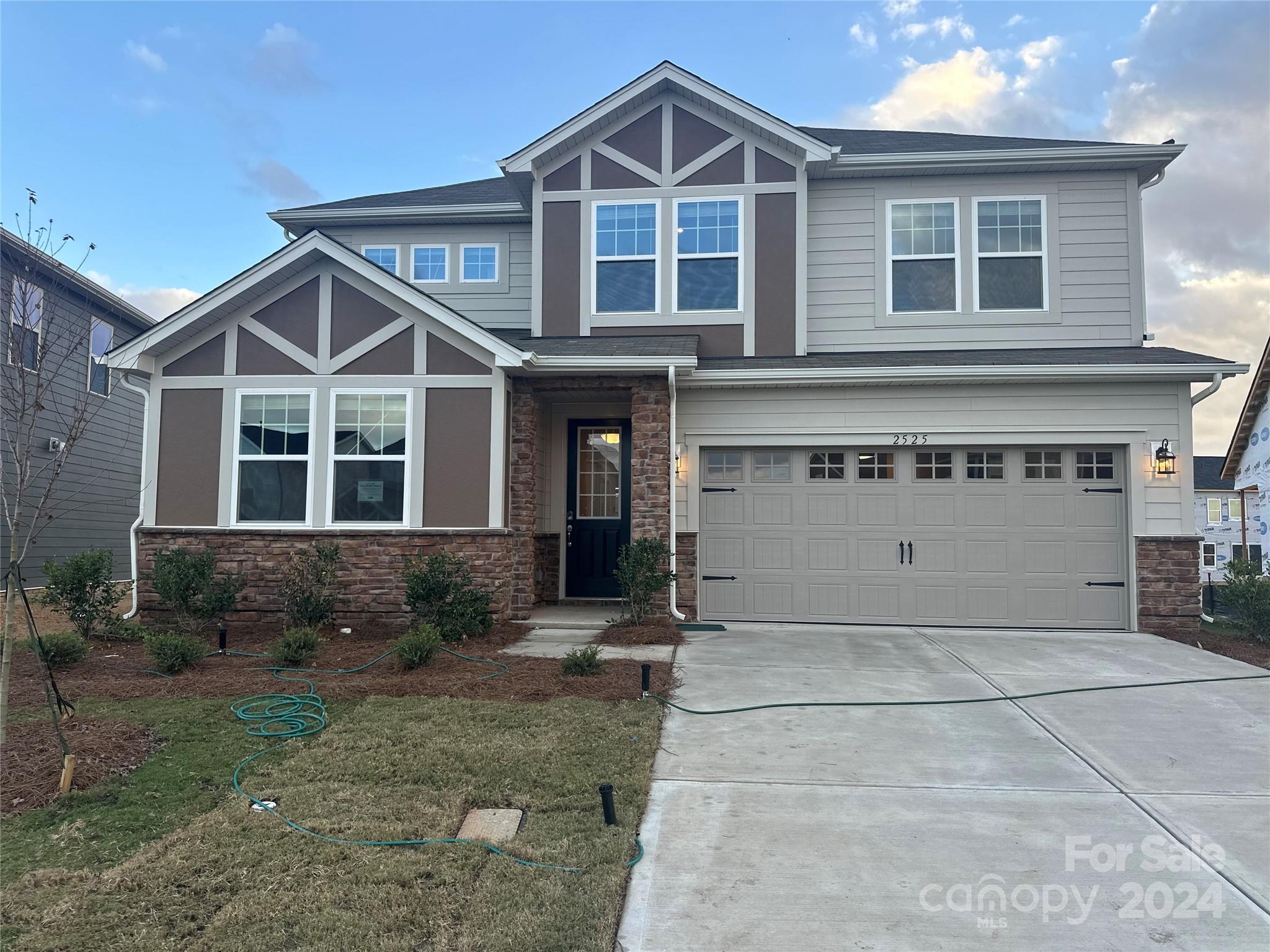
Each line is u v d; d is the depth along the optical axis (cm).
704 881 338
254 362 962
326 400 950
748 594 1003
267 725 525
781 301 1086
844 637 896
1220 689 657
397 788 429
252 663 720
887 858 360
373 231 1298
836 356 1067
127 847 358
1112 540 955
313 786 428
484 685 629
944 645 844
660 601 976
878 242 1109
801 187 1093
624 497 1145
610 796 384
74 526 1417
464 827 388
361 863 344
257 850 353
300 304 962
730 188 1105
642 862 356
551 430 1150
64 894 315
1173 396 943
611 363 916
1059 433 955
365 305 955
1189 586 926
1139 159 1059
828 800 428
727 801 425
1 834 368
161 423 964
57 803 397
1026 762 486
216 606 820
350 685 620
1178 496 938
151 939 286
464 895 320
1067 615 955
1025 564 966
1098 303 1077
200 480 954
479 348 934
